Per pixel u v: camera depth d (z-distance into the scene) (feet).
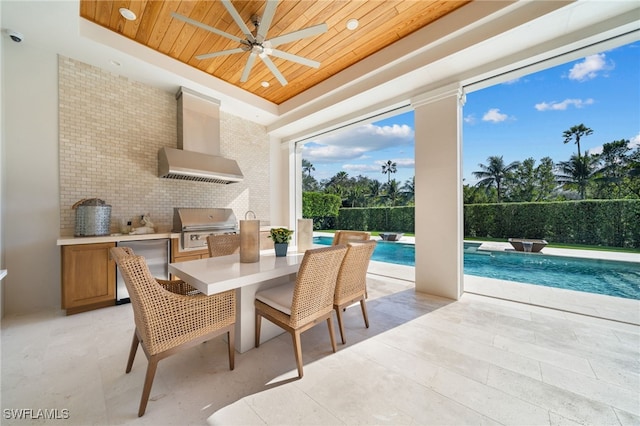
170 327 4.42
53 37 8.57
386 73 10.41
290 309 5.35
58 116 9.52
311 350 6.26
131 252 4.69
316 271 5.34
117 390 4.75
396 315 8.44
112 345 6.46
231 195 15.30
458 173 10.03
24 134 8.84
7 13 7.42
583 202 25.50
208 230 12.10
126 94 11.18
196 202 13.67
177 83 11.68
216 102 13.23
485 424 3.96
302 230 8.22
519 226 29.19
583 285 14.60
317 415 4.14
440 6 7.95
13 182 8.63
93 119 10.30
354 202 61.62
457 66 9.29
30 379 5.04
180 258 10.84
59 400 4.47
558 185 39.75
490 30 7.75
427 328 7.44
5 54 8.50
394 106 12.17
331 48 10.09
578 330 7.22
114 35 9.20
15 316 8.32
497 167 44.78
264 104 14.76
